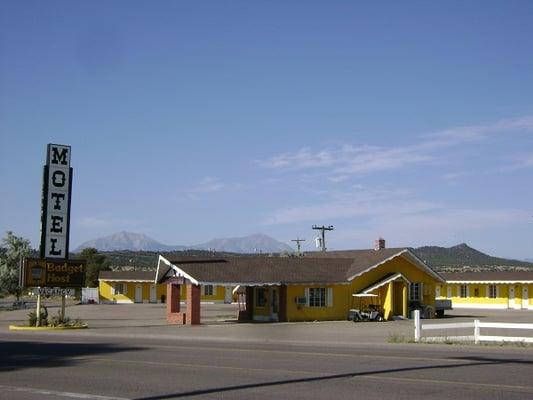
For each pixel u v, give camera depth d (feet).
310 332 115.44
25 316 179.22
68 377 53.72
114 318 168.45
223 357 69.67
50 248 134.41
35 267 132.05
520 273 238.27
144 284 290.15
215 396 43.73
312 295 155.33
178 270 142.51
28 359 68.49
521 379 51.11
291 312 152.25
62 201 135.85
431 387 46.93
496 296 239.50
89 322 150.92
